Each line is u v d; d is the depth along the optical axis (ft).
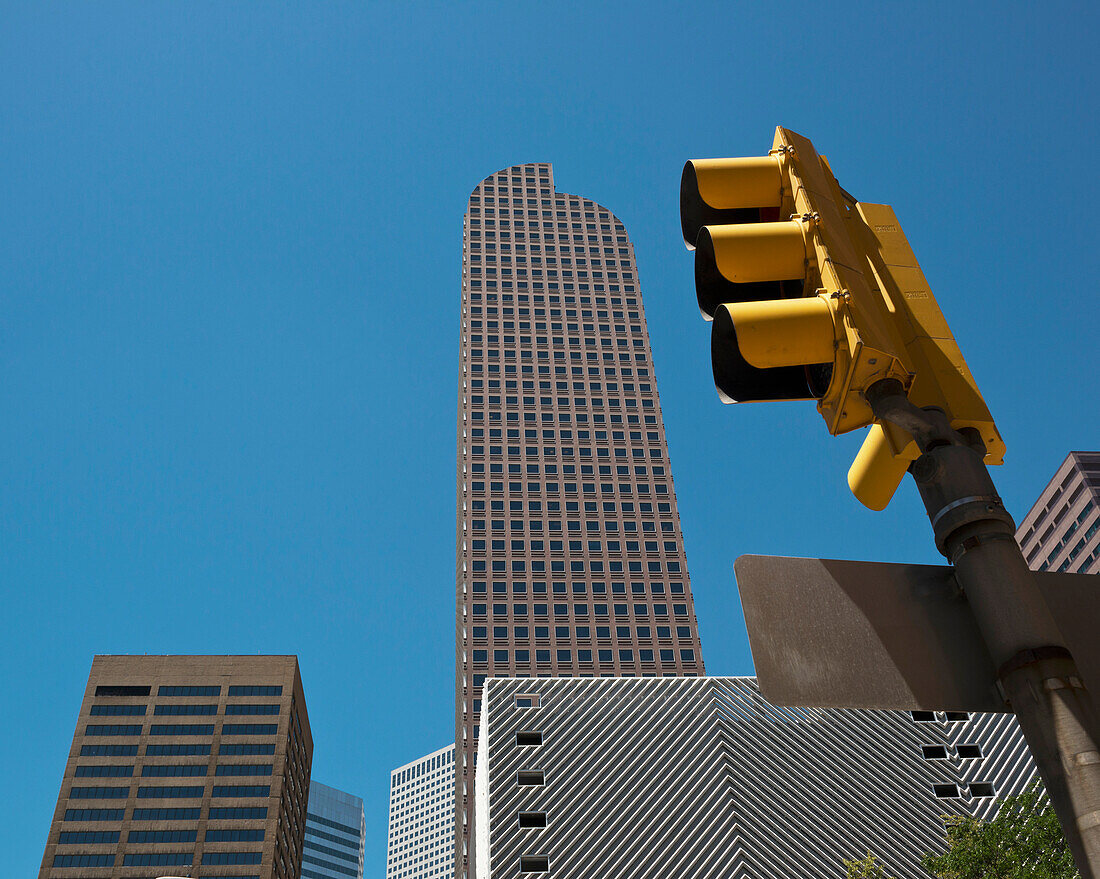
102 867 437.17
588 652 428.15
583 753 177.47
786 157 16.67
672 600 449.89
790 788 172.55
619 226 604.49
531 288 566.36
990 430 14.61
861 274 15.38
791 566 14.57
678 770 175.11
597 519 474.49
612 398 522.88
